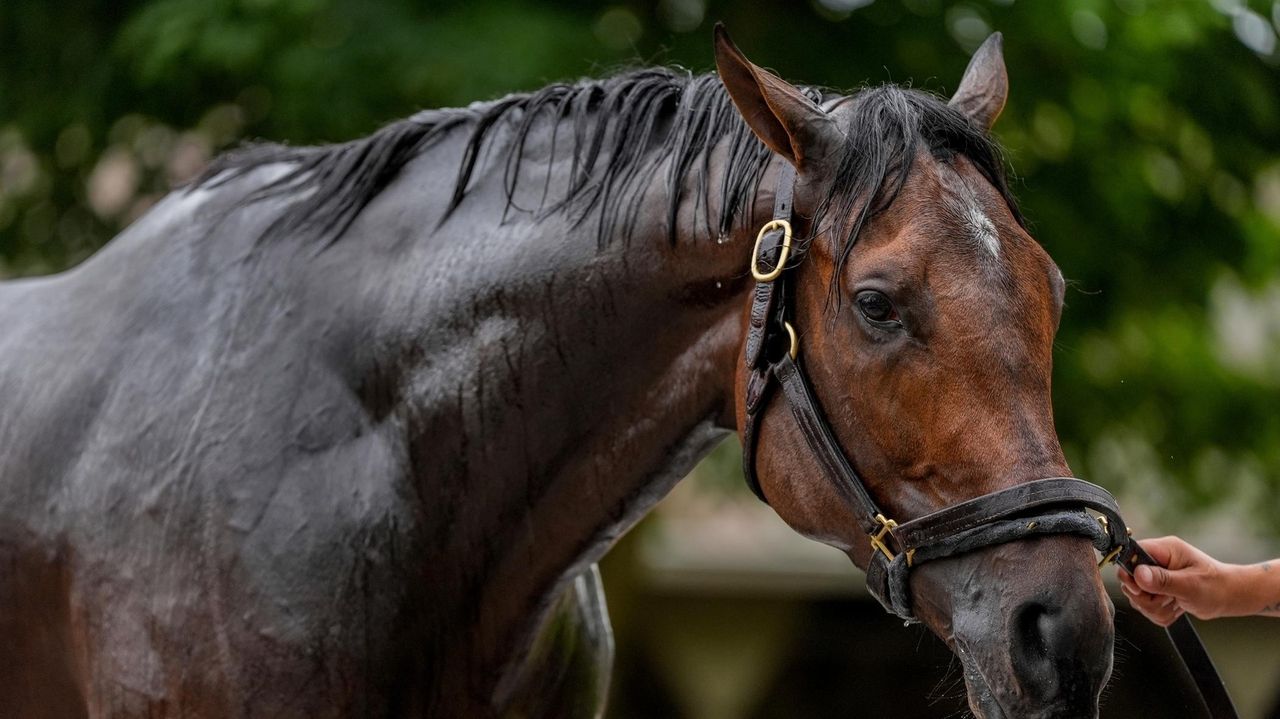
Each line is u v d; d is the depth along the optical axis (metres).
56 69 9.26
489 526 3.19
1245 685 12.26
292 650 2.95
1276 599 3.20
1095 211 9.00
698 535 15.75
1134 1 8.48
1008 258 2.68
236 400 3.10
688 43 8.29
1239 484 11.16
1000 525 2.57
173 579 3.02
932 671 15.73
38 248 10.07
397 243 3.27
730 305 3.05
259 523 3.00
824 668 15.94
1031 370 2.62
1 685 3.38
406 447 3.16
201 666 2.98
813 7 8.67
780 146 2.91
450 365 3.17
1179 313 9.95
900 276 2.66
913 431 2.67
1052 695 2.51
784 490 2.90
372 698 3.04
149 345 3.24
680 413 3.14
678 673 15.88
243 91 8.88
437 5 8.09
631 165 3.18
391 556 3.09
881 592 2.80
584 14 8.29
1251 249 9.82
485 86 7.50
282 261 3.27
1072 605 2.52
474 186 3.30
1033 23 8.37
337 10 7.95
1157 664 12.28
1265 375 10.85
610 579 9.89
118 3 9.05
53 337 3.42
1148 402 10.24
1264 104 8.87
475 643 3.24
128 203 9.65
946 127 2.85
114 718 3.08
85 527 3.14
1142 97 8.84
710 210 3.05
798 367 2.85
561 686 3.48
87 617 3.13
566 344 3.14
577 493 3.19
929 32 8.55
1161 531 11.49
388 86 7.89
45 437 3.26
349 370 3.16
